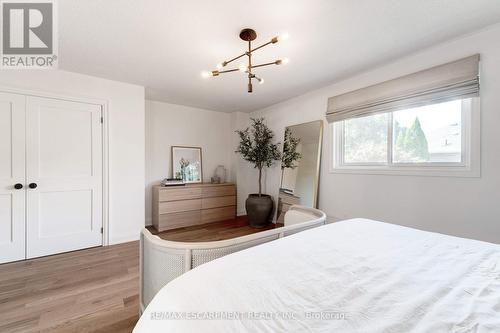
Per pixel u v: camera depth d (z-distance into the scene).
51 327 1.46
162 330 0.60
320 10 1.56
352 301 0.72
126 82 2.94
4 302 1.71
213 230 3.58
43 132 2.49
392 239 1.28
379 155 2.57
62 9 1.54
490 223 1.77
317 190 3.08
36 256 2.48
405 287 0.80
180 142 4.15
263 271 0.89
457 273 0.90
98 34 1.84
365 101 2.53
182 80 2.86
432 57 2.06
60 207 2.61
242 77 2.74
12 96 2.34
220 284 0.79
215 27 1.75
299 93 3.34
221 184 4.17
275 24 1.72
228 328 0.59
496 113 1.74
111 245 2.90
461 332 0.59
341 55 2.20
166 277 1.18
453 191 1.96
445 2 1.49
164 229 3.53
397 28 1.77
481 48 1.80
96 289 1.90
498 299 0.74
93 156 2.79
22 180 2.40
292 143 3.51
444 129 2.09
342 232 1.40
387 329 0.59
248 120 4.61
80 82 2.67
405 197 2.27
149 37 1.89
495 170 1.75
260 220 3.75
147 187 3.82
